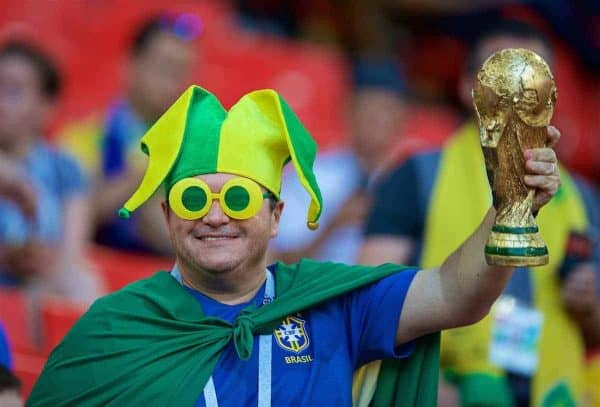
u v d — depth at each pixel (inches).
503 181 283.6
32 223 482.0
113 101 548.1
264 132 304.7
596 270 404.2
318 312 309.4
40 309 434.3
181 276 313.4
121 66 571.5
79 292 483.5
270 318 302.8
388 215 399.9
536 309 393.1
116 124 521.3
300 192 560.1
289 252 549.3
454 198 396.2
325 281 312.5
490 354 386.9
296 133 306.5
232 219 299.3
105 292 488.7
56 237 488.4
